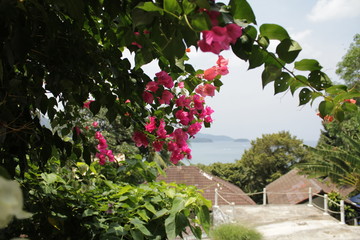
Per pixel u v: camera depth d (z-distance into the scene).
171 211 1.83
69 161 2.24
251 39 1.04
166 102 1.75
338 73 20.69
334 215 13.55
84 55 1.42
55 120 2.01
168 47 1.02
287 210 9.78
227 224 6.57
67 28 1.36
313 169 11.08
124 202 2.03
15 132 1.37
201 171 15.84
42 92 1.44
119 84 1.55
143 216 1.87
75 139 1.91
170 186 2.37
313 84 1.18
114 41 1.45
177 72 1.71
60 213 1.99
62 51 1.34
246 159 30.36
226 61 1.74
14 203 0.33
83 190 2.12
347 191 14.43
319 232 7.56
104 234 1.85
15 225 1.61
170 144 2.07
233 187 17.22
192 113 2.03
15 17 0.91
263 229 7.76
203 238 6.16
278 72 1.10
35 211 1.87
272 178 27.89
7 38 1.01
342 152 10.57
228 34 0.89
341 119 1.27
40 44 1.36
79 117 2.18
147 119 2.15
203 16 0.86
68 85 1.47
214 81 1.86
